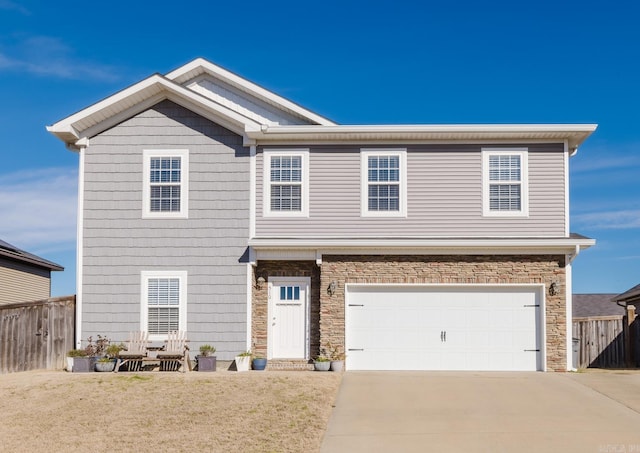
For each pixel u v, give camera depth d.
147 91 19.67
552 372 18.80
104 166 19.83
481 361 19.23
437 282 19.31
